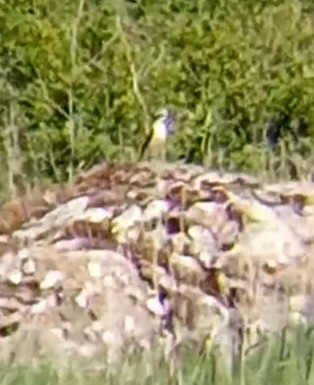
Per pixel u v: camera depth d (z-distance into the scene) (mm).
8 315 12078
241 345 11484
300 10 20547
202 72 19297
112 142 18344
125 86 18672
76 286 12125
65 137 17984
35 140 18031
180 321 12156
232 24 19984
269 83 19219
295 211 12820
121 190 12812
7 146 17547
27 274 12203
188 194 12727
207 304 12219
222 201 12703
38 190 13820
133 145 18297
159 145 16562
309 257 12508
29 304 12094
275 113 19062
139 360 11273
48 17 19406
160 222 12516
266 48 19781
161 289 12234
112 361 11477
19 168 17047
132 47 19500
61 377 10633
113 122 18469
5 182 16594
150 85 19031
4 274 12219
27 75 18859
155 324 12086
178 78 19094
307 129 19078
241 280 12359
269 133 18984
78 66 18875
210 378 10656
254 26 20125
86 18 19516
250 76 19281
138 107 18531
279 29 20125
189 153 18188
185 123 18406
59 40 19078
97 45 19281
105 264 12211
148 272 12273
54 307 12055
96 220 12516
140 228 12477
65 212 12711
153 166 13125
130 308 12094
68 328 11984
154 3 20219
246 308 12242
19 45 19016
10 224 12812
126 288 12156
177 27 19828
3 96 18547
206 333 12023
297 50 19938
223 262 12414
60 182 16734
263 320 12094
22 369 10859
